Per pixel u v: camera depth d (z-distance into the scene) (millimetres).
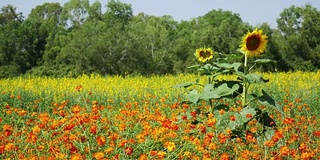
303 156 5605
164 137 6203
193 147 6078
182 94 14742
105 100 14930
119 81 20406
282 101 13516
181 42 60750
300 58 58188
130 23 81250
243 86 7621
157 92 15734
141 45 55594
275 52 55062
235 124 7102
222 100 11078
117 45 53375
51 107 13852
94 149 6082
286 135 7082
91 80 21125
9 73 62406
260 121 7535
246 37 7316
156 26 77375
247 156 5816
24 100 14828
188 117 7707
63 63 55906
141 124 7379
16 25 69438
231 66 7559
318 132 6770
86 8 79188
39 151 6086
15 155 5934
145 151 5891
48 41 67562
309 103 12758
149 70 56219
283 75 23141
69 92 16797
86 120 6273
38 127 6203
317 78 21141
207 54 8164
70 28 80188
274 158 5738
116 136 5844
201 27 80562
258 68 39938
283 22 66062
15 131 7027
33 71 59844
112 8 78500
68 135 6430
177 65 59438
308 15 60969
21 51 66438
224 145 6477
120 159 5598
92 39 53500
